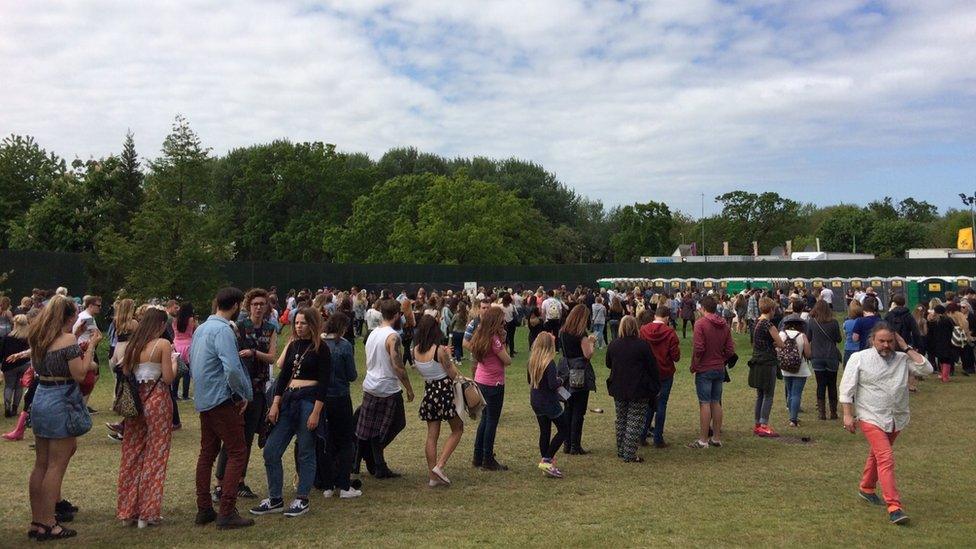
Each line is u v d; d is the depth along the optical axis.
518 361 20.41
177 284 21.84
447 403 7.68
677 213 105.75
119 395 6.41
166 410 6.48
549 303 19.48
